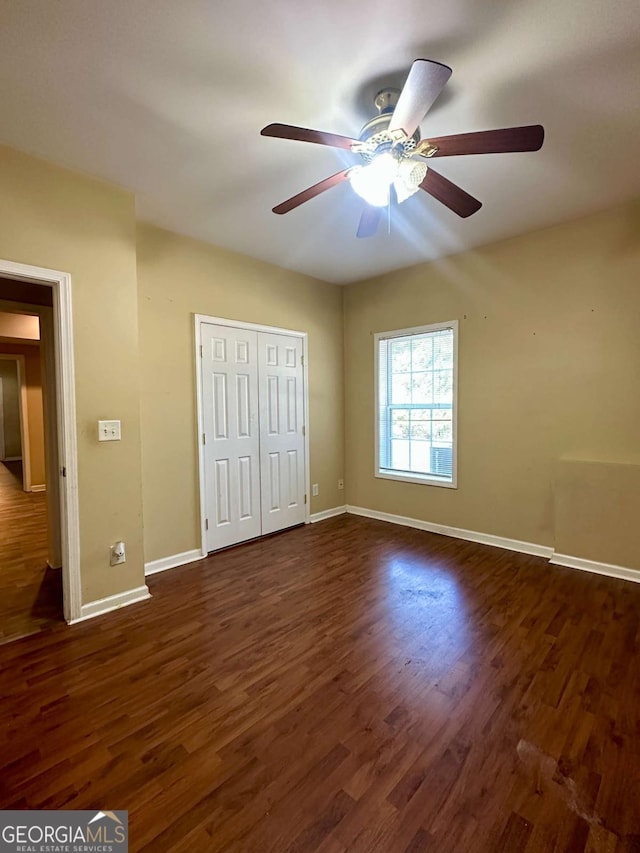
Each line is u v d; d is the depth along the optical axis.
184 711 1.69
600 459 3.04
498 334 3.50
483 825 1.22
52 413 3.13
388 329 4.27
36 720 1.65
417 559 3.32
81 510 2.44
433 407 4.02
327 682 1.86
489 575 2.99
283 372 4.06
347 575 3.02
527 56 1.59
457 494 3.84
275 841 1.18
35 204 2.23
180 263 3.23
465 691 1.79
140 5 1.36
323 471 4.52
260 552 3.50
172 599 2.67
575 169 2.39
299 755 1.47
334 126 2.02
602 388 3.02
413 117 1.51
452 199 2.01
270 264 3.90
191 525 3.33
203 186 2.53
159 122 1.96
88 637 2.24
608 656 2.03
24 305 3.04
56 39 1.49
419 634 2.24
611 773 1.38
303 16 1.42
